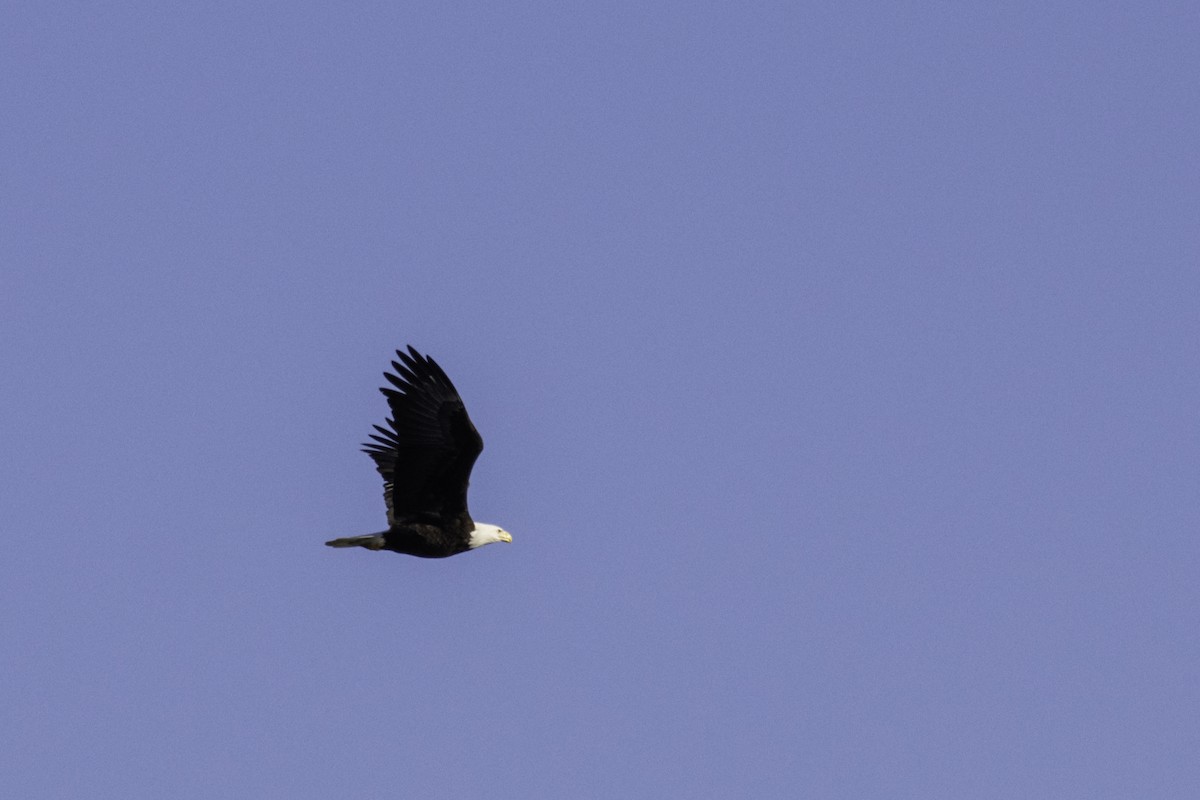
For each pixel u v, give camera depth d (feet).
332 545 134.62
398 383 135.54
